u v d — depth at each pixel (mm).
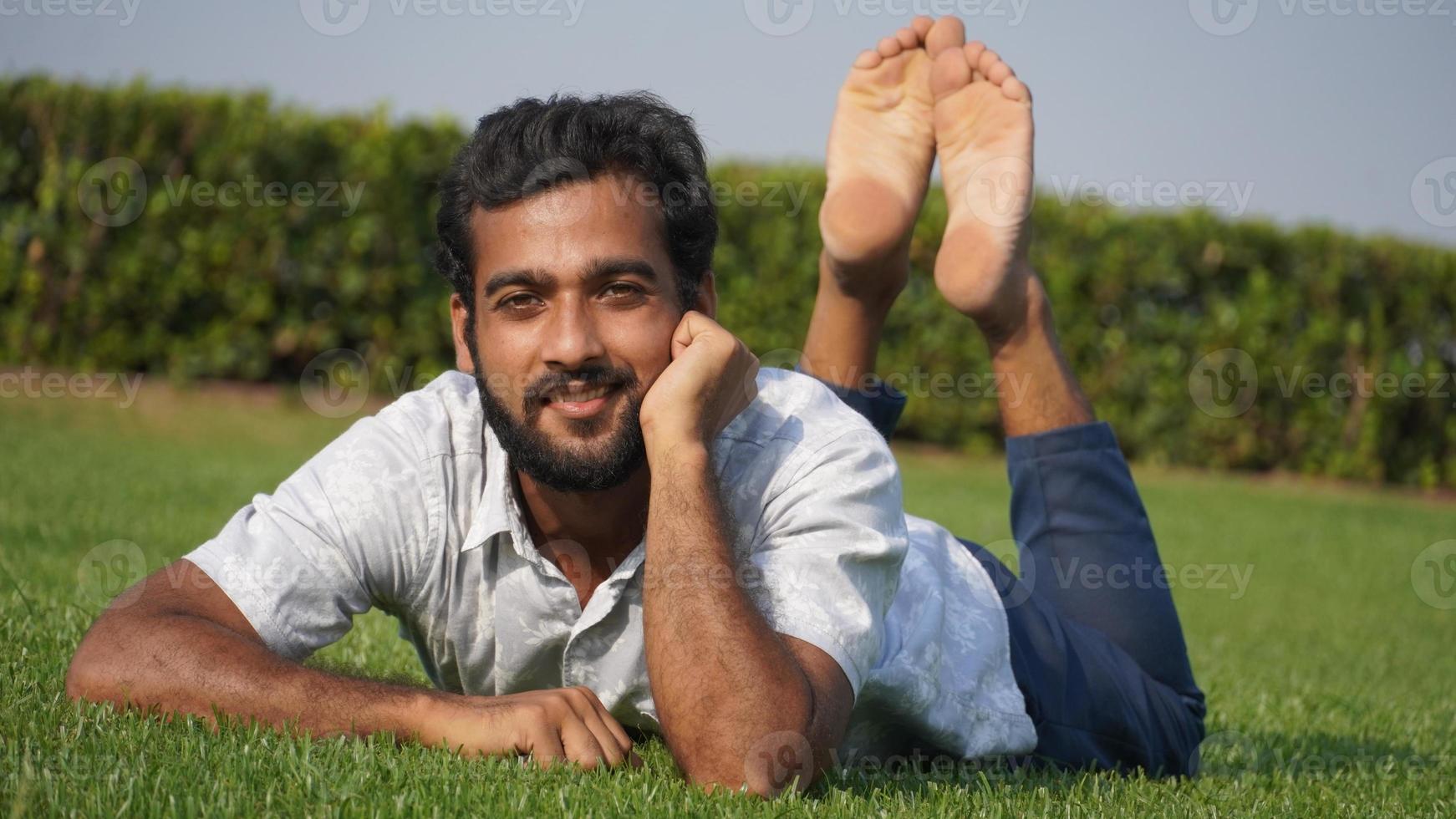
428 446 2592
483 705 2396
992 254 3705
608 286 2410
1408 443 15906
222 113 12750
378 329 13352
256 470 10195
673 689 2287
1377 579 10406
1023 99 3881
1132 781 2965
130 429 11711
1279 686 5168
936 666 2758
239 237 12867
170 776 2082
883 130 4004
